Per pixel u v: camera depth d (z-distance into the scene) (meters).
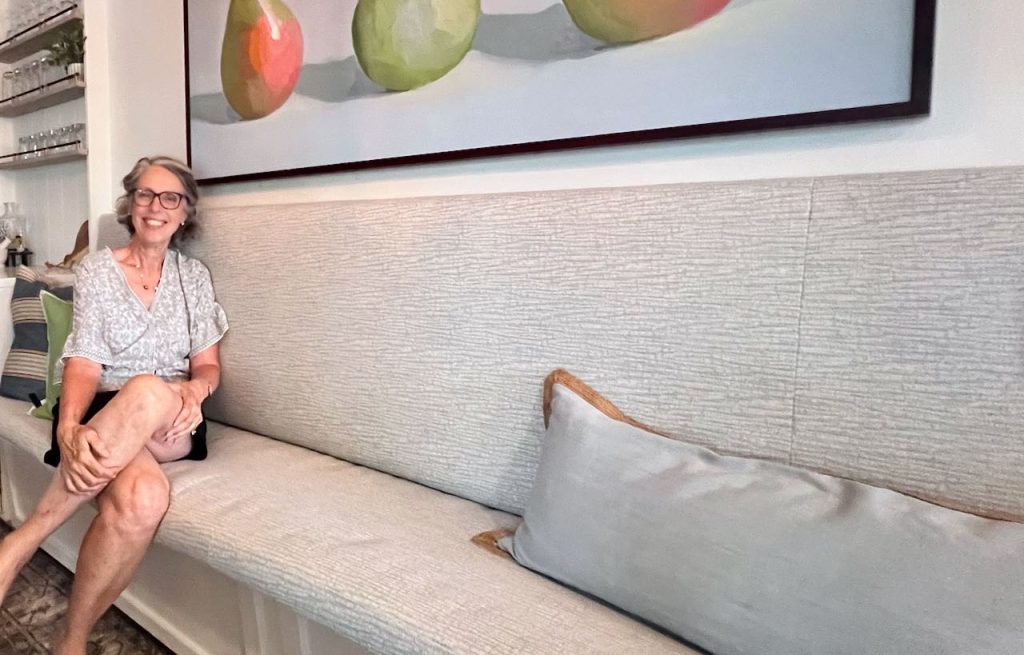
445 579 1.01
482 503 1.39
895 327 0.95
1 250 3.19
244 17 1.99
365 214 1.60
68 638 1.38
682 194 1.14
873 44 1.02
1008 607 0.69
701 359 1.11
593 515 1.01
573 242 1.25
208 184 2.18
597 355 1.22
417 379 1.49
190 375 1.93
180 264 1.93
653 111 1.25
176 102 2.34
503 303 1.35
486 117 1.48
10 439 1.84
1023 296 0.86
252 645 1.38
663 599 0.89
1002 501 0.87
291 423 1.78
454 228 1.42
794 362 1.02
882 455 0.95
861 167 1.07
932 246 0.92
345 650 1.19
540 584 1.02
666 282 1.15
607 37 1.29
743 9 1.13
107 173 2.70
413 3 1.58
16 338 2.27
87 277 1.77
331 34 1.77
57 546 2.05
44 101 2.98
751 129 1.13
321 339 1.70
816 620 0.77
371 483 1.48
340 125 1.78
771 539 0.85
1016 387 0.86
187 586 1.55
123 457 1.34
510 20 1.42
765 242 1.05
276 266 1.81
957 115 0.98
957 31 0.98
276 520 1.23
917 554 0.76
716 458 1.01
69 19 2.71
